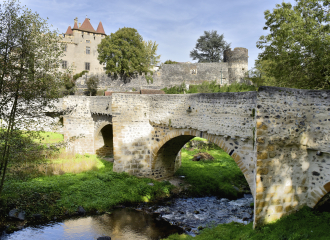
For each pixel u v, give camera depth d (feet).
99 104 71.05
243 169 36.32
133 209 48.14
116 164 57.82
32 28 36.70
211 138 42.47
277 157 32.04
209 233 36.11
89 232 39.09
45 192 47.03
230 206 50.85
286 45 52.70
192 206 50.49
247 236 30.78
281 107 31.89
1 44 35.06
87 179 55.72
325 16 49.32
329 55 45.75
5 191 43.68
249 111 34.78
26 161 38.40
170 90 139.54
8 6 35.47
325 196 32.63
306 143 32.91
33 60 36.65
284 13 52.90
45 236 37.32
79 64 166.91
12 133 35.81
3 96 36.09
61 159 67.62
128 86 151.53
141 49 153.69
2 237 36.29
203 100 43.60
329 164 31.17
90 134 76.79
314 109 32.24
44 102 38.34
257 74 152.97
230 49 169.78
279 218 32.81
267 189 31.86
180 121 49.29
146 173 59.26
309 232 28.71
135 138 58.08
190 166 71.92
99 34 172.96
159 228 41.09
